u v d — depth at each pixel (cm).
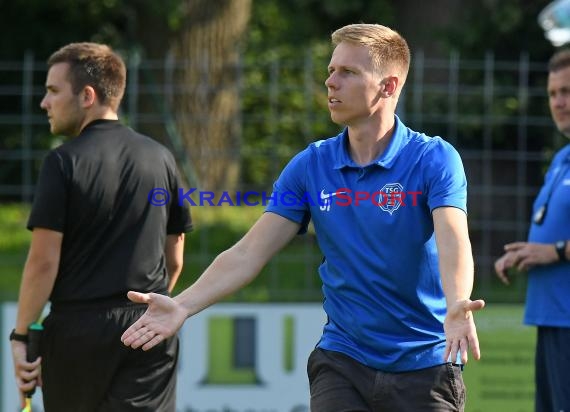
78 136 1686
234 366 2520
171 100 3183
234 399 2517
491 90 2923
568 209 1877
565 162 1922
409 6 4472
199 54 4041
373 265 1363
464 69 3638
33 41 5538
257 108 3312
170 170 1750
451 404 1362
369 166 1369
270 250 1419
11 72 4397
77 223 1650
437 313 1377
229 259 1401
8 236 3431
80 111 1708
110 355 1658
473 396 2480
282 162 3262
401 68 1387
